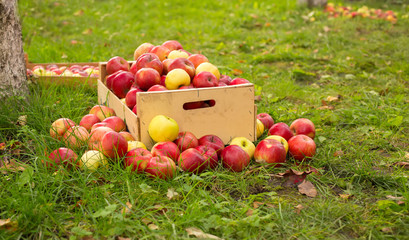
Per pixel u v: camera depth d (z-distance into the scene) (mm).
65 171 1692
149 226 1525
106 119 1935
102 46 3498
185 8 5105
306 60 3178
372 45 3570
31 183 1651
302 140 1859
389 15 4547
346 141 2000
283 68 3027
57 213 1560
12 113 2008
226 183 1728
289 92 2551
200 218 1538
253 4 5383
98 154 1743
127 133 1872
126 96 1946
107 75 2236
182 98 1857
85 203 1596
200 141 1868
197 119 1887
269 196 1684
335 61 3113
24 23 3943
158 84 1951
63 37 3822
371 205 1631
